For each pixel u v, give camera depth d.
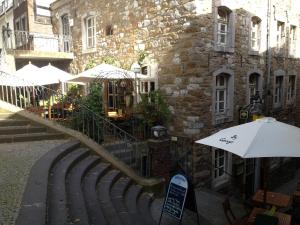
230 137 5.08
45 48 15.61
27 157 6.08
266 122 5.10
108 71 9.51
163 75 9.54
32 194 4.14
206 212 7.32
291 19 13.37
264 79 11.64
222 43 9.61
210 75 8.95
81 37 13.58
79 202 4.59
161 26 9.47
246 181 11.40
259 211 5.83
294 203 7.42
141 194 6.64
